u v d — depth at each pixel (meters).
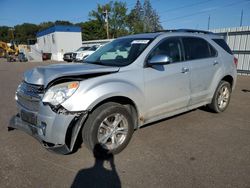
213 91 4.78
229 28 12.43
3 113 5.18
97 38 62.06
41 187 2.60
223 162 3.09
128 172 2.88
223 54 4.93
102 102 3.13
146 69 3.51
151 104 3.62
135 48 3.74
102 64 3.68
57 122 2.81
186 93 4.16
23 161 3.13
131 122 3.40
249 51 11.64
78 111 2.82
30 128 3.12
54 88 2.85
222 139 3.82
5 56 37.16
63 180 2.73
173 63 3.91
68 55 21.27
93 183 2.67
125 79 3.27
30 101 3.11
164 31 4.29
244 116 5.00
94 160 3.16
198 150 3.43
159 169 2.94
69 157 3.23
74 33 33.94
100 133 3.13
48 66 3.54
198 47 4.46
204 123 4.54
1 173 2.86
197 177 2.77
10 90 8.02
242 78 10.96
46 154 3.31
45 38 37.66
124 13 62.69
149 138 3.84
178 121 4.63
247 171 2.88
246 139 3.82
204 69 4.42
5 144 3.61
